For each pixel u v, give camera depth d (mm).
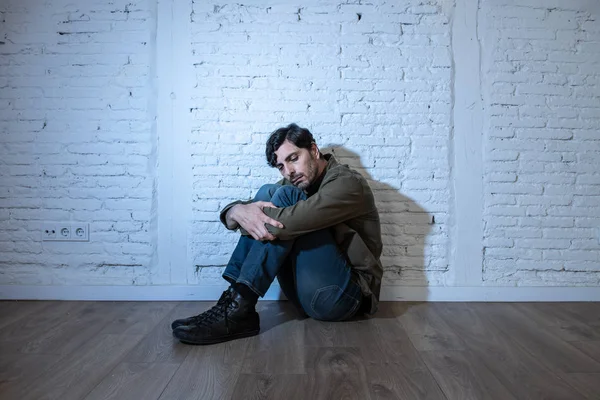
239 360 1388
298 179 1836
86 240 2225
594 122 2273
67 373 1278
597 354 1469
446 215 2250
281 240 1618
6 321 1826
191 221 2229
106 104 2225
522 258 2260
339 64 2240
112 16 2227
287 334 1660
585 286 2271
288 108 2232
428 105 2252
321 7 2244
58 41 2223
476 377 1270
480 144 2260
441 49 2252
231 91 2229
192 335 1503
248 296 1594
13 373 1276
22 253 2219
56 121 2223
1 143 2221
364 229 1871
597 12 2277
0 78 2221
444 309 2068
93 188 2227
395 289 2234
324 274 1671
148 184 2225
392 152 2246
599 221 2270
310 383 1218
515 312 2020
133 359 1391
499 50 2260
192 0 2223
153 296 2219
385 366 1346
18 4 2221
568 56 2275
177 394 1146
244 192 2236
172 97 2227
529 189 2260
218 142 2227
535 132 2262
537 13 2266
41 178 2223
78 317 1889
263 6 2236
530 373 1301
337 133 2240
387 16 2248
